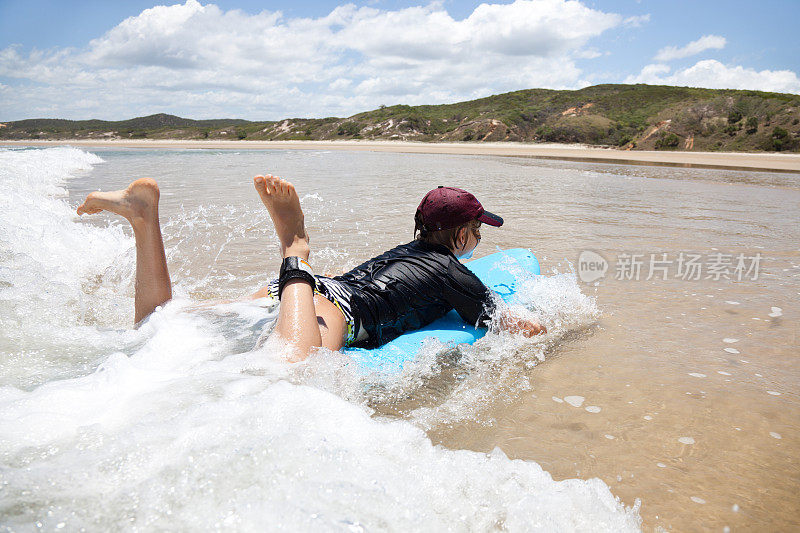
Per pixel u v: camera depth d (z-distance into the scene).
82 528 1.04
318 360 2.03
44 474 1.18
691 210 7.68
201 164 17.83
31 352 2.14
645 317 3.18
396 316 2.51
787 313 3.29
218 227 6.12
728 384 2.31
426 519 1.21
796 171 18.42
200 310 2.62
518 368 2.45
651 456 1.75
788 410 2.08
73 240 4.63
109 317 2.97
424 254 2.62
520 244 5.11
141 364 1.97
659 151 41.84
